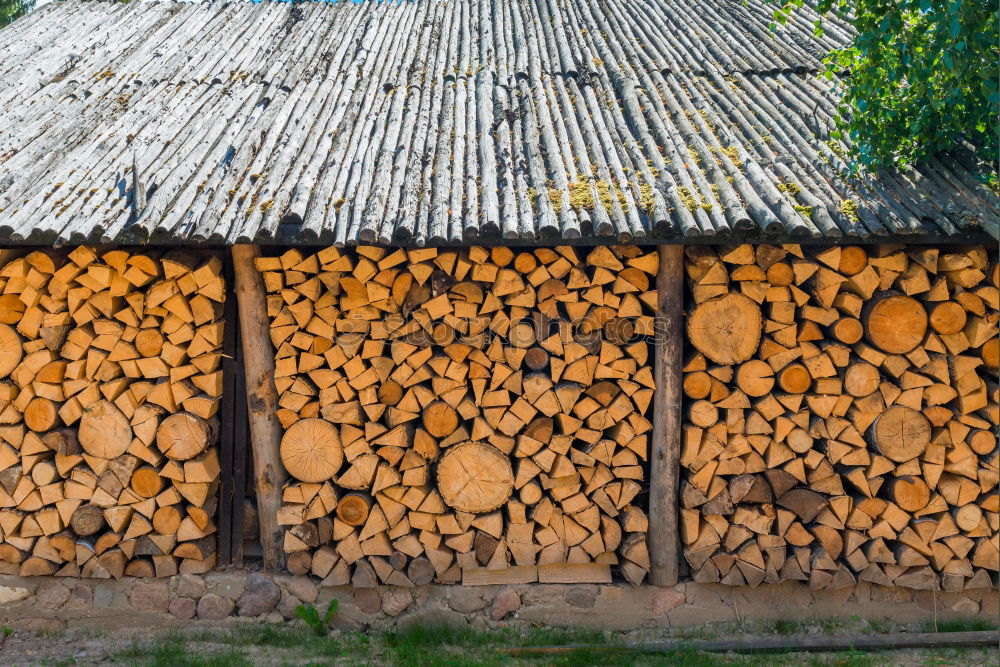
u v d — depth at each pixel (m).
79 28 6.67
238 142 4.89
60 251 4.29
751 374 4.36
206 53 6.32
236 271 4.37
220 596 4.61
